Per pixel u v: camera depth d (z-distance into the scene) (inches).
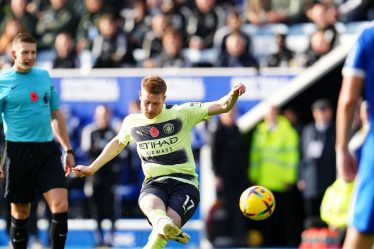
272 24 1951.3
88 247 1738.4
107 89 1786.4
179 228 873.5
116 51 1857.8
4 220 1699.1
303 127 1812.3
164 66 1809.8
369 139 679.7
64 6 2004.2
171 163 900.0
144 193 888.3
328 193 1358.3
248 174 1711.4
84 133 1695.4
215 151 1692.9
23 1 2027.6
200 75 1763.0
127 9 2027.6
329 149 1673.2
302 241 1622.8
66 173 1039.6
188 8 1920.5
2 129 1651.1
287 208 1721.2
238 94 876.6
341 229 1363.2
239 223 1711.4
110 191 1670.8
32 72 1021.8
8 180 1024.2
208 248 1721.2
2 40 1939.0
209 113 902.4
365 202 673.6
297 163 1697.8
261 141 1701.5
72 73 1793.8
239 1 2111.2
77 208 1743.4
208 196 1742.1
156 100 880.3
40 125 1015.0
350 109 662.5
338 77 1825.8
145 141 902.4
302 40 1937.7
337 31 1800.0
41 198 1695.4
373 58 672.4
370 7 1947.6
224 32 1836.9
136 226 1723.7
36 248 1604.3
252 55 1788.9
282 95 1743.4
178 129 900.0
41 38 2001.7
